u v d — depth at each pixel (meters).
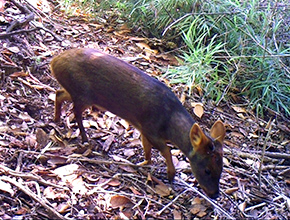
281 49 1.93
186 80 1.73
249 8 1.99
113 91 1.21
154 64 1.83
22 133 1.32
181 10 2.01
